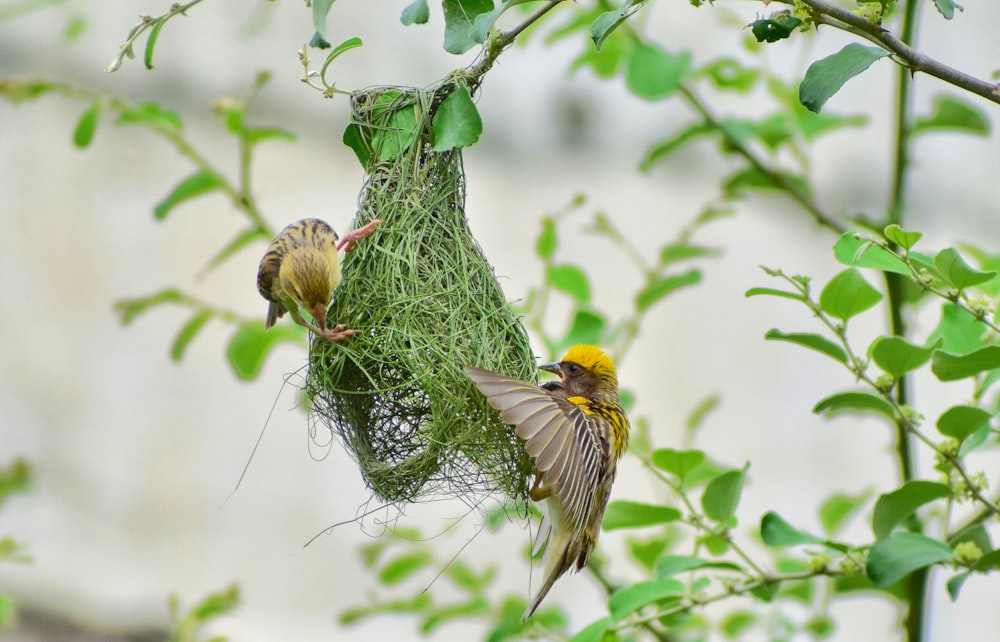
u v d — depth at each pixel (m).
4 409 13.84
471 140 6.66
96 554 13.65
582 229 9.04
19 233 14.04
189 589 13.59
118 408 13.93
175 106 13.80
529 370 7.03
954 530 7.08
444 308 6.80
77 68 13.76
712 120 9.10
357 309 6.91
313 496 13.88
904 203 8.25
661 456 7.18
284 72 13.76
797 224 13.62
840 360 6.28
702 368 13.72
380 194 7.11
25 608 13.31
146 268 14.09
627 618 7.33
